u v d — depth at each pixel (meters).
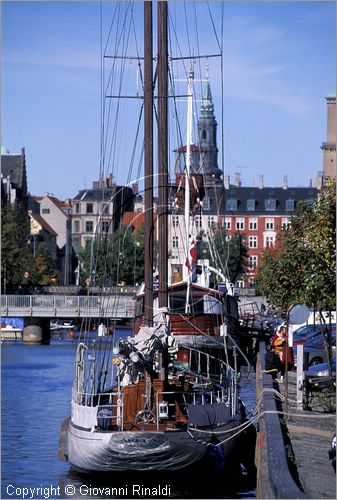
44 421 55.94
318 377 44.22
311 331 66.38
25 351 123.88
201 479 36.94
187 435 36.22
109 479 37.12
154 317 40.00
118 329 140.25
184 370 43.06
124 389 38.06
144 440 36.00
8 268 166.38
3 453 44.41
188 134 63.41
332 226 43.66
